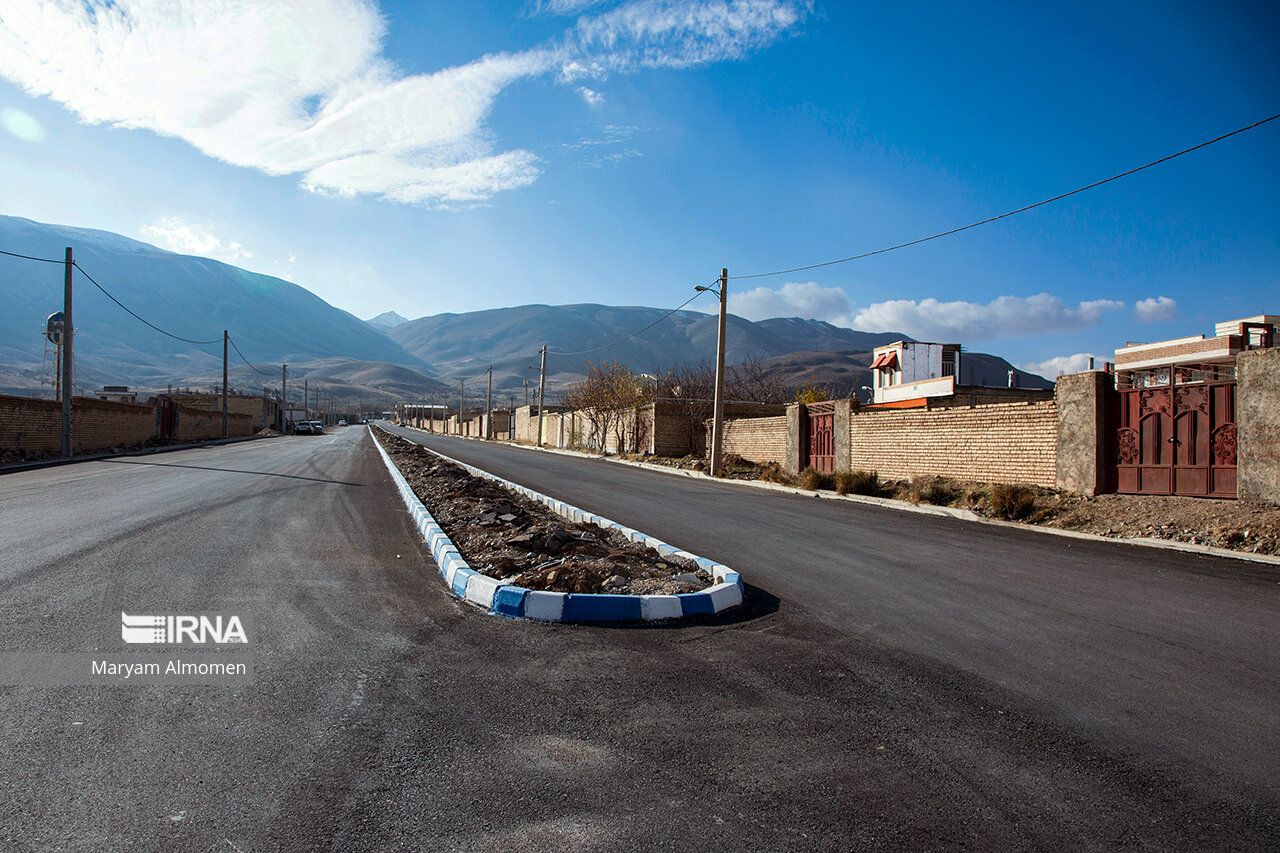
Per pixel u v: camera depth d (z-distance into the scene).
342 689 3.74
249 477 17.08
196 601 5.35
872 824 2.56
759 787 2.82
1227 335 25.67
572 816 2.57
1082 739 3.31
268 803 2.60
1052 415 12.59
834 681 4.04
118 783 2.71
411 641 4.59
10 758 2.89
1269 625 5.31
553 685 3.89
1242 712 3.66
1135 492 11.22
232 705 3.49
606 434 37.78
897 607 5.72
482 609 5.43
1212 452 10.20
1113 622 5.34
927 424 15.82
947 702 3.74
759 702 3.71
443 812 2.57
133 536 8.13
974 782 2.89
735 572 6.32
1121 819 2.63
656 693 3.81
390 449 34.09
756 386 46.97
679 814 2.60
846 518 11.83
